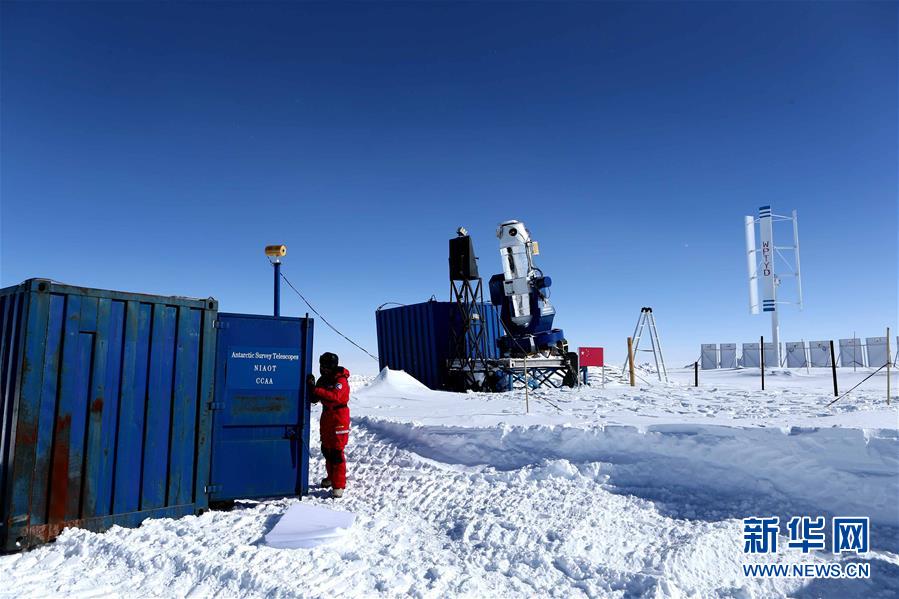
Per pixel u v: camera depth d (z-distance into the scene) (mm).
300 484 7016
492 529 5613
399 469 8242
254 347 6836
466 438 8617
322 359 7273
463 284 16938
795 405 10336
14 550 4898
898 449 5660
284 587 4023
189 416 6145
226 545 4895
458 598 4066
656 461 6973
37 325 5113
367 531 5551
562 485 6941
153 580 4293
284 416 6965
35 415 5043
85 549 4801
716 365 34406
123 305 5719
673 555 4828
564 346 17484
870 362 27312
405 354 19156
